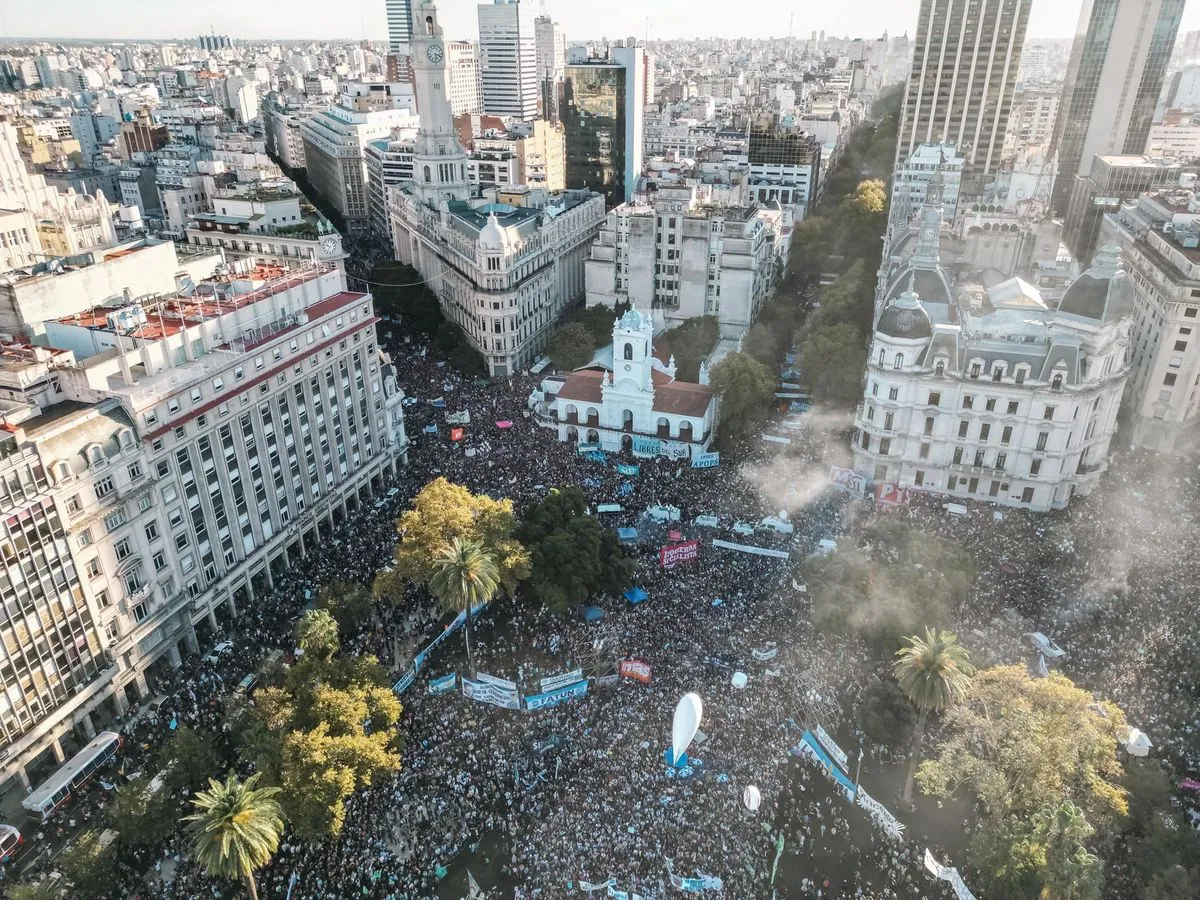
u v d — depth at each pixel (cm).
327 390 12550
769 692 9006
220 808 6425
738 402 14725
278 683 9406
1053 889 6544
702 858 7356
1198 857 6950
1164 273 14125
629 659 9494
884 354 12988
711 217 19388
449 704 9262
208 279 12900
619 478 13588
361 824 7938
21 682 8319
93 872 7175
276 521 11869
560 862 7381
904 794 8150
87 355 10519
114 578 9325
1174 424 14250
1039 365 12181
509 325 18500
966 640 9406
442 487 10881
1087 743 7181
